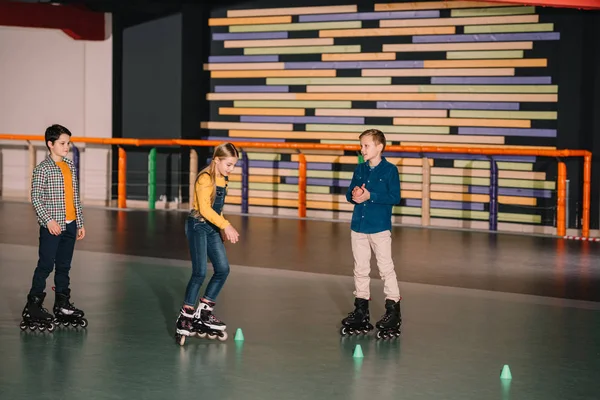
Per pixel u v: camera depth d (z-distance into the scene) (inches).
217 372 281.9
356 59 658.8
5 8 673.6
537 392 266.8
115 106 729.6
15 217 647.8
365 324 331.9
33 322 327.9
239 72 698.2
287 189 689.6
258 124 695.1
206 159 717.9
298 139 682.2
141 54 722.2
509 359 301.7
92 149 732.0
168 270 454.6
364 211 325.4
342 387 268.7
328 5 665.6
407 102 644.7
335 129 669.9
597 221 594.9
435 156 639.8
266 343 317.4
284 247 530.6
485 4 615.8
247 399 256.5
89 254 497.4
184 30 709.3
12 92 767.1
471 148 604.7
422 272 461.4
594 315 368.5
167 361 293.3
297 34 677.3
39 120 760.3
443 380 277.3
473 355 306.0
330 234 586.6
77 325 335.9
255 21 690.8
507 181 619.5
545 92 603.5
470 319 358.3
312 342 319.6
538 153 587.5
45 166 324.2
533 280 443.2
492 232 608.7
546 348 316.5
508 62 612.4
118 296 393.1
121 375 277.7
